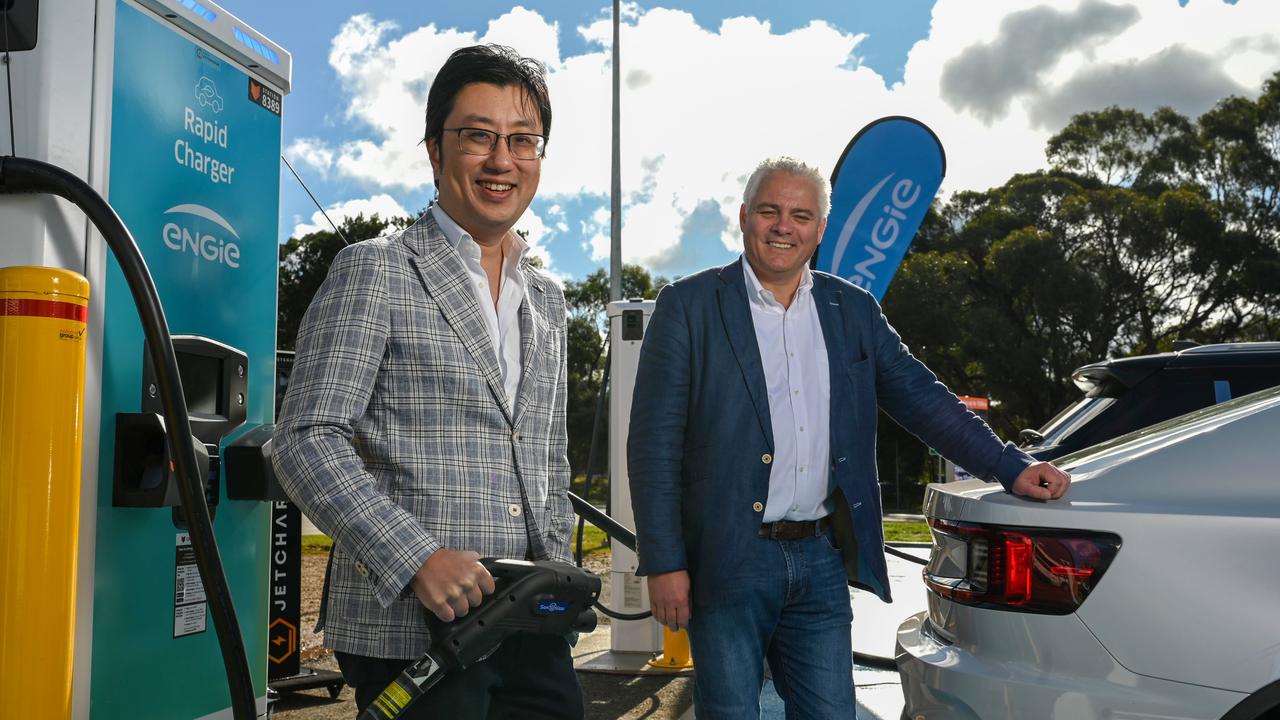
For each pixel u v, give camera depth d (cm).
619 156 1539
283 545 428
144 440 183
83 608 173
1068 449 433
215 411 207
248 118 221
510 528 167
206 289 206
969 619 222
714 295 238
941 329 3309
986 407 1351
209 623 206
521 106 176
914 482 3378
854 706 235
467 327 167
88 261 174
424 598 147
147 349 187
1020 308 3384
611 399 540
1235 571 199
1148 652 200
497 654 169
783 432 233
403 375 163
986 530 223
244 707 164
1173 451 219
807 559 232
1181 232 3212
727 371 233
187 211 201
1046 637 209
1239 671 194
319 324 160
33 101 168
